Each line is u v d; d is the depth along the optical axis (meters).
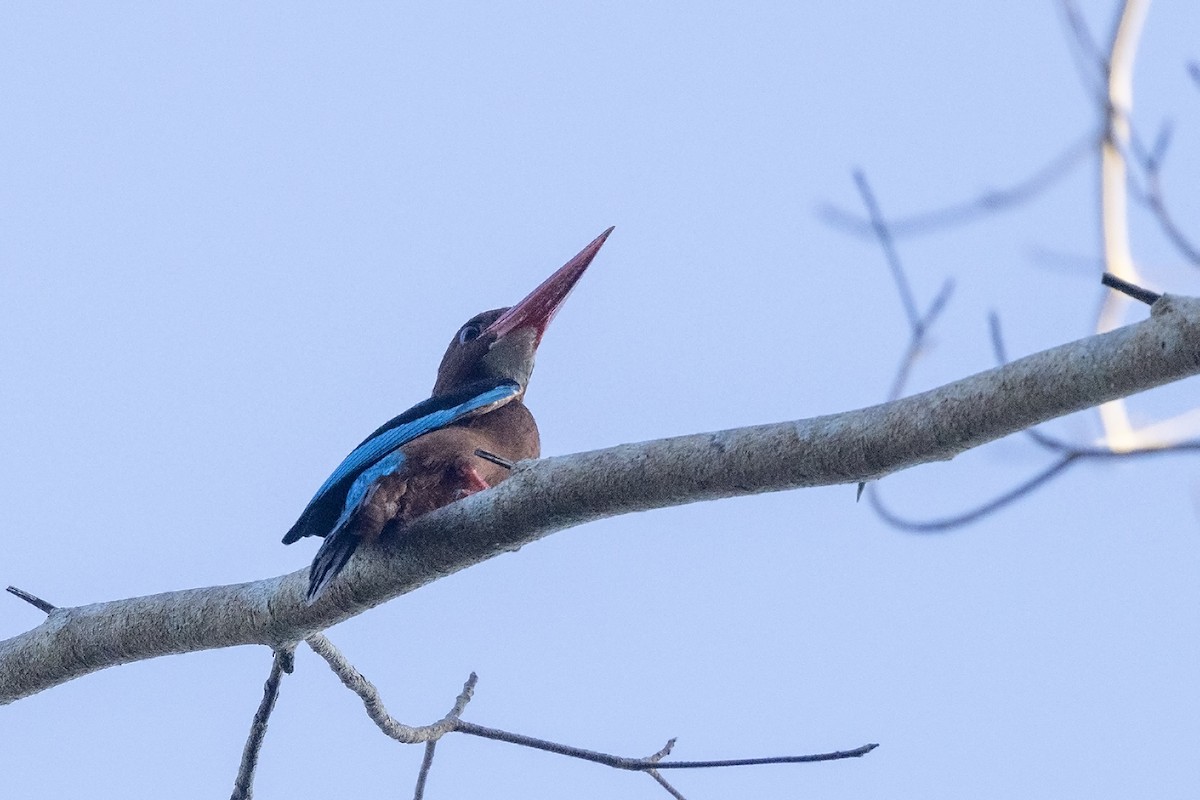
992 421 7.75
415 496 10.34
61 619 10.71
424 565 9.82
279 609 10.08
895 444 8.01
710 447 8.55
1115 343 7.43
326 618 10.07
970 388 7.83
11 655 10.77
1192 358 7.20
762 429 8.46
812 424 8.30
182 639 10.41
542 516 9.23
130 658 10.61
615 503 8.94
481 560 9.77
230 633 10.27
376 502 10.14
